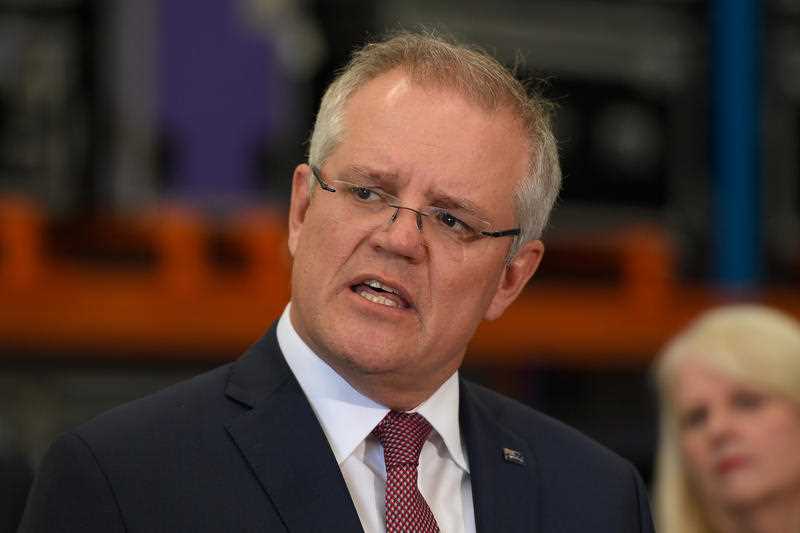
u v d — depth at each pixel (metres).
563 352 13.98
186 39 14.02
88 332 11.75
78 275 11.88
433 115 3.33
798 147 17.17
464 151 3.33
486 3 15.27
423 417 3.53
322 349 3.39
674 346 5.84
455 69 3.42
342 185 3.34
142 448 3.20
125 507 3.08
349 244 3.30
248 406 3.38
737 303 15.19
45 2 13.68
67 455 3.15
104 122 13.80
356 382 3.42
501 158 3.41
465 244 3.38
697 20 16.58
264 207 14.10
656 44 16.36
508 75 3.53
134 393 12.71
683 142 16.55
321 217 3.36
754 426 5.48
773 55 17.14
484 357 13.76
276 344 3.56
